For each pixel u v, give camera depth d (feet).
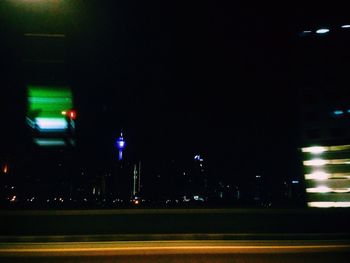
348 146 67.92
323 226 54.08
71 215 52.19
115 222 52.29
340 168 67.92
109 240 48.65
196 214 53.47
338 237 51.39
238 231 53.11
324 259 34.63
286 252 38.78
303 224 54.03
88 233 51.24
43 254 37.99
